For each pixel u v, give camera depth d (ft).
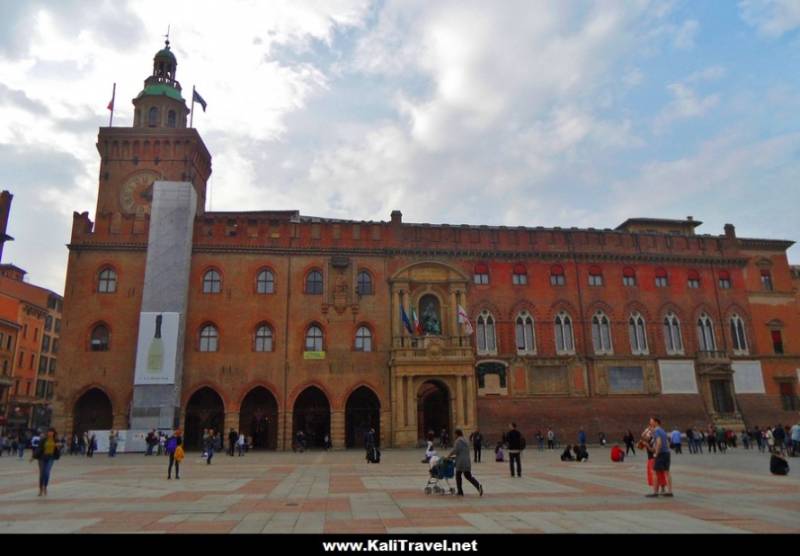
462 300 201.87
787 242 237.45
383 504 61.67
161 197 190.08
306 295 196.34
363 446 193.77
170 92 219.41
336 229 204.44
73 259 188.34
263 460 140.15
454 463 69.62
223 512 56.34
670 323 216.54
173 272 184.03
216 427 189.88
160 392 173.88
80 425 181.16
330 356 191.93
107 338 183.93
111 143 205.05
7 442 178.81
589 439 196.34
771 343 222.89
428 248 206.18
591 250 217.77
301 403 196.24
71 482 87.10
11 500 66.08
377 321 197.36
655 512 55.21
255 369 187.52
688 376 211.00
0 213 166.40
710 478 88.22
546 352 204.54
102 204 199.21
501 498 66.08
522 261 212.43
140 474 101.40
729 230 232.73
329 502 63.36
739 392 213.87
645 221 239.91
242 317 191.11
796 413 216.13
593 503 61.62
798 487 76.33
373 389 190.90
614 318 212.43
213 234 197.16
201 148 212.84
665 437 67.82
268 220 200.85
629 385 206.18
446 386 190.19
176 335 178.60
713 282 224.53
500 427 192.65
